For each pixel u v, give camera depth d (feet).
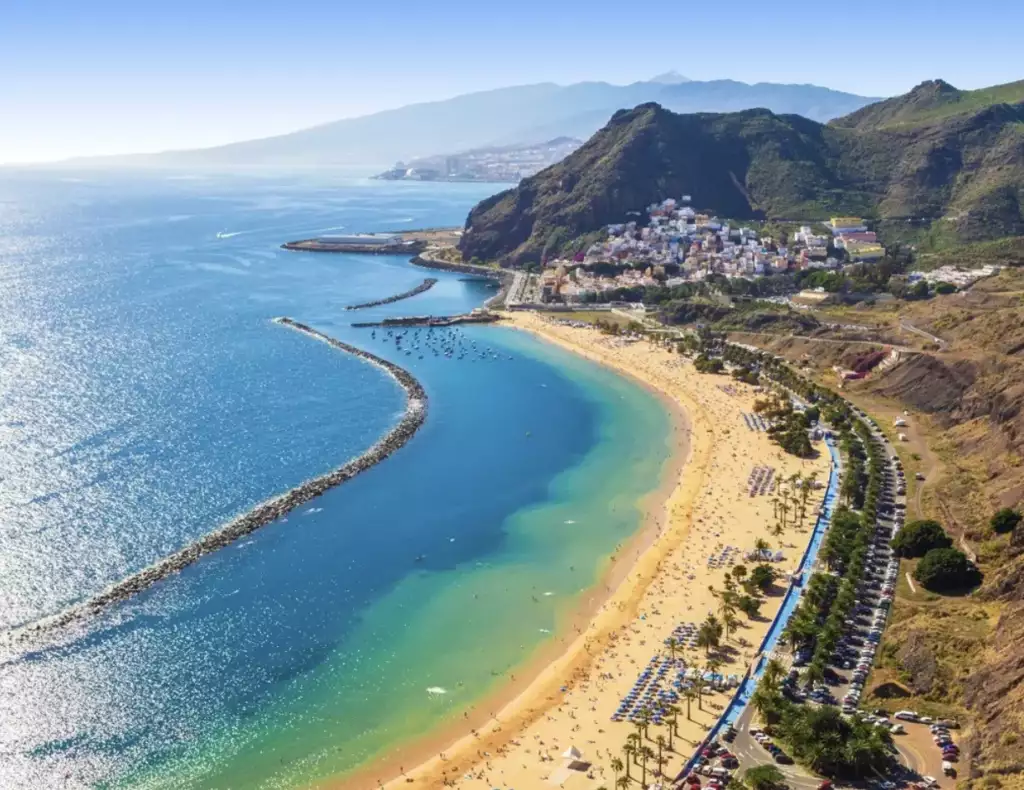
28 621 564.71
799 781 407.44
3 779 435.12
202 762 450.71
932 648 492.13
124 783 435.94
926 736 434.30
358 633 565.12
